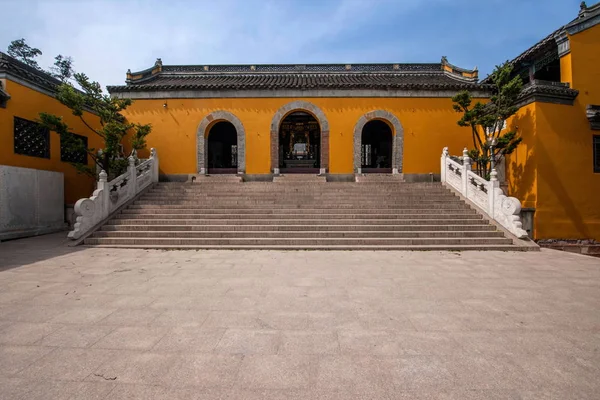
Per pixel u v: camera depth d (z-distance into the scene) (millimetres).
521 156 12047
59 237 10914
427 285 5566
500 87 12062
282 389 2664
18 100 11070
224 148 20891
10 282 5668
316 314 4262
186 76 19516
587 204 11453
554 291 5270
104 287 5395
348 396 2578
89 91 11891
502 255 8203
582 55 11617
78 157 13750
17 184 10742
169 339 3545
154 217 10633
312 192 12680
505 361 3119
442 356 3207
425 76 19188
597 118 11430
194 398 2541
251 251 8570
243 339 3549
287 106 16094
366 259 7637
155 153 14055
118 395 2578
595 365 3061
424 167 16016
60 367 2986
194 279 5891
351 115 16047
